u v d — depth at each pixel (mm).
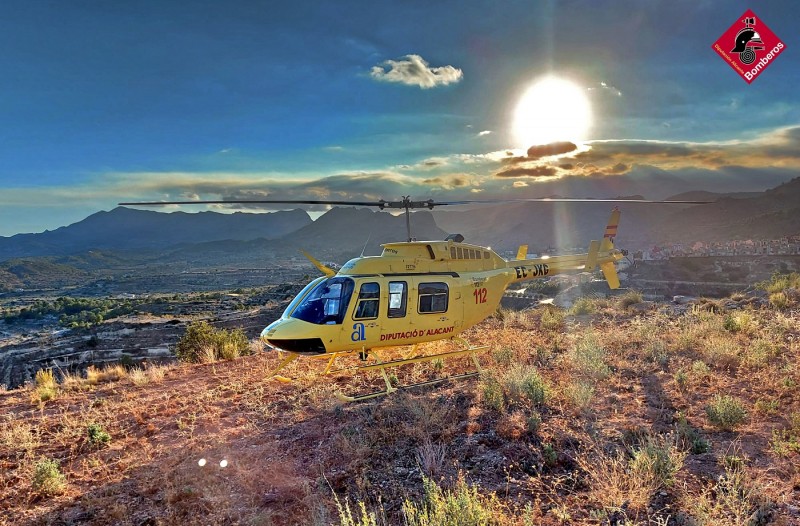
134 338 82938
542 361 10977
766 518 4469
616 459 5922
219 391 10508
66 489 6355
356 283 9195
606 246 14938
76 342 83625
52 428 8641
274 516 5383
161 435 8055
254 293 187125
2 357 79938
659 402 7801
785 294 16562
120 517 5531
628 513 4816
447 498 4832
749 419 6828
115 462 7086
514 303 59031
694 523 4414
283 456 6953
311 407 9047
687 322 13461
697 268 104688
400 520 5070
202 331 17594
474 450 6582
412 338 9883
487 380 9070
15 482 6578
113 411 9445
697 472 5473
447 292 10125
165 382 11789
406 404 8484
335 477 6191
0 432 8430
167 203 10102
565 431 6895
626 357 10703
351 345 9227
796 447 5754
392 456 6672
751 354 9570
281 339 8797
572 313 18469
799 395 7453
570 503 5137
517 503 5199
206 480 6254
